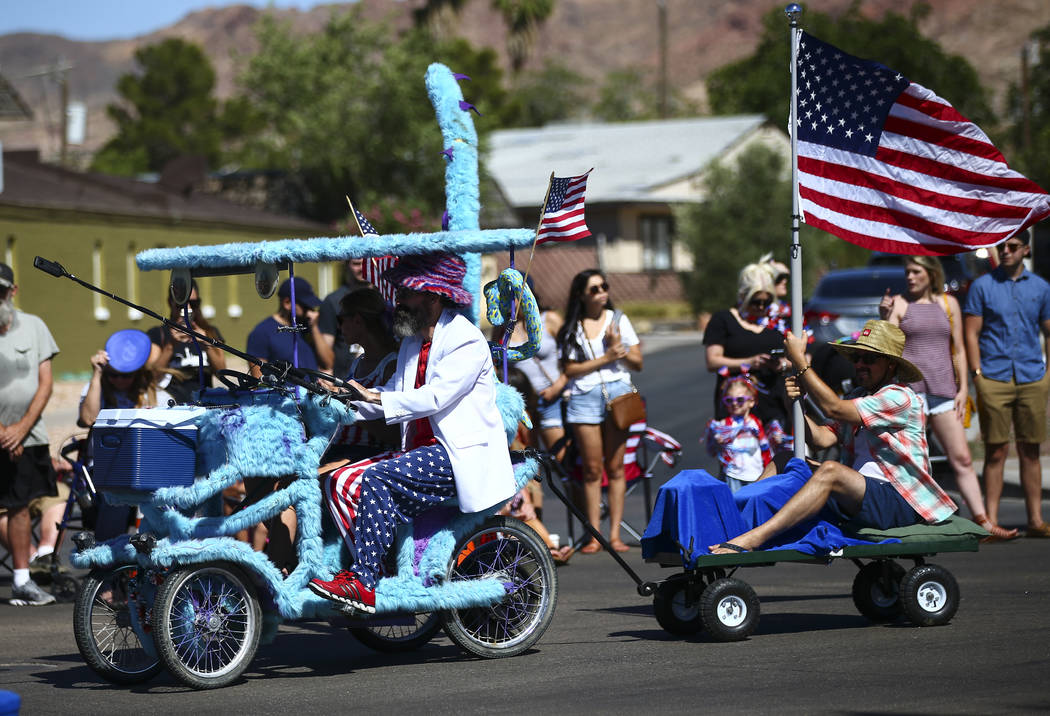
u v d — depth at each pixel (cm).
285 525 1350
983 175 1794
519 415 1385
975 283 2100
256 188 9294
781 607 1603
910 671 1226
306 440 1295
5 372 1770
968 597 1606
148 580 1290
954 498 2486
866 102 1786
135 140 17938
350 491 1286
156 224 6406
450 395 1303
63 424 3969
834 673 1227
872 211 1805
